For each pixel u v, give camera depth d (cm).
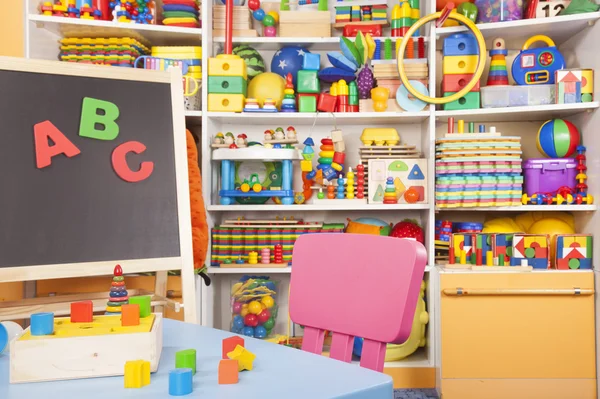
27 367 64
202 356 75
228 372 62
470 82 237
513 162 234
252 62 262
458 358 226
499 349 225
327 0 263
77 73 136
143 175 138
